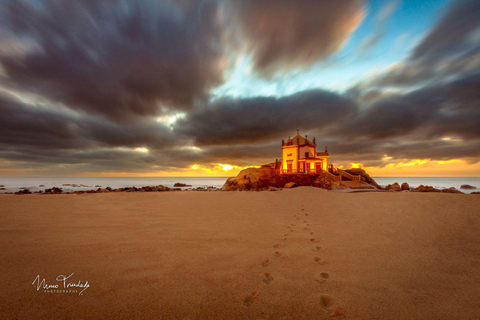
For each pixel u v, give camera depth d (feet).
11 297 8.34
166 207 30.91
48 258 12.15
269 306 8.34
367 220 22.66
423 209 25.23
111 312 7.68
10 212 25.34
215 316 7.68
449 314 7.79
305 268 11.68
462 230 17.71
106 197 41.19
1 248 13.50
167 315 7.63
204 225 20.63
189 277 10.40
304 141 111.86
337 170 95.86
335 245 15.33
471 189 115.24
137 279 10.05
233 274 10.85
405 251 14.07
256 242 15.85
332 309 8.17
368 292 9.30
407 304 8.42
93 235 16.72
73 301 8.26
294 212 28.30
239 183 91.50
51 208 28.30
